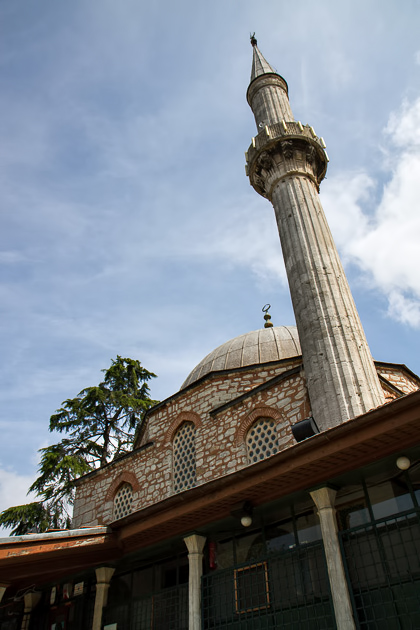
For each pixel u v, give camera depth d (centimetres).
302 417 1312
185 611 862
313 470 707
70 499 2386
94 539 921
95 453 2672
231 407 1530
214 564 881
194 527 877
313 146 1673
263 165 1688
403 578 628
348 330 1251
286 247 1489
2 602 1214
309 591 714
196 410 1681
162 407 1822
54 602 1180
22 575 912
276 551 808
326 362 1191
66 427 2695
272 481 728
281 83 1991
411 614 597
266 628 736
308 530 785
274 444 1374
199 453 1567
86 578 1135
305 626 689
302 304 1335
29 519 2273
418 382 1803
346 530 676
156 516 866
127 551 999
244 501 797
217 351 2062
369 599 620
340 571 645
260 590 780
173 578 949
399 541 657
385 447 659
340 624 610
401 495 689
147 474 1728
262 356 1850
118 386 2917
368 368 1198
